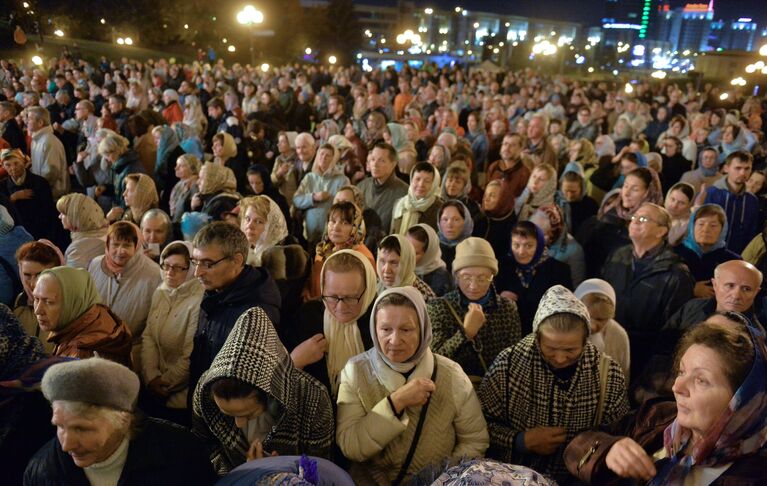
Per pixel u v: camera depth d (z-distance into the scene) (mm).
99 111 12156
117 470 1646
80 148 8414
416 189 4863
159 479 1655
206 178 4957
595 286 2902
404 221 4926
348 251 2695
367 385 2246
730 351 1263
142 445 1669
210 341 2676
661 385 2289
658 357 2410
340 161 6836
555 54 61906
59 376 1505
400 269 3227
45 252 3086
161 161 6637
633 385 2500
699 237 3990
